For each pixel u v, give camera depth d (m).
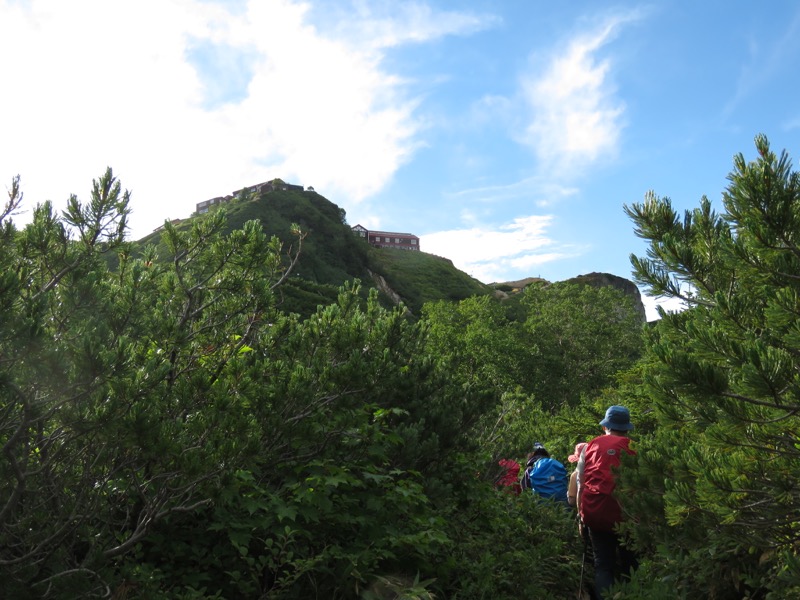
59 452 3.31
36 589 3.19
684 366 3.47
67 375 2.91
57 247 3.59
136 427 3.13
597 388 55.75
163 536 4.17
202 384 3.95
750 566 4.12
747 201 3.43
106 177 3.69
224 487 3.62
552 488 7.52
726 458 3.60
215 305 4.93
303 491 4.54
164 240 4.95
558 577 5.74
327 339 5.46
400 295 138.50
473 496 6.54
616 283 134.88
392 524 5.07
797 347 3.16
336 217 146.88
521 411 9.21
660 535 4.34
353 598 4.36
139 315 3.88
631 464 4.75
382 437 5.40
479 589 4.86
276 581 4.18
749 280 3.87
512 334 60.03
